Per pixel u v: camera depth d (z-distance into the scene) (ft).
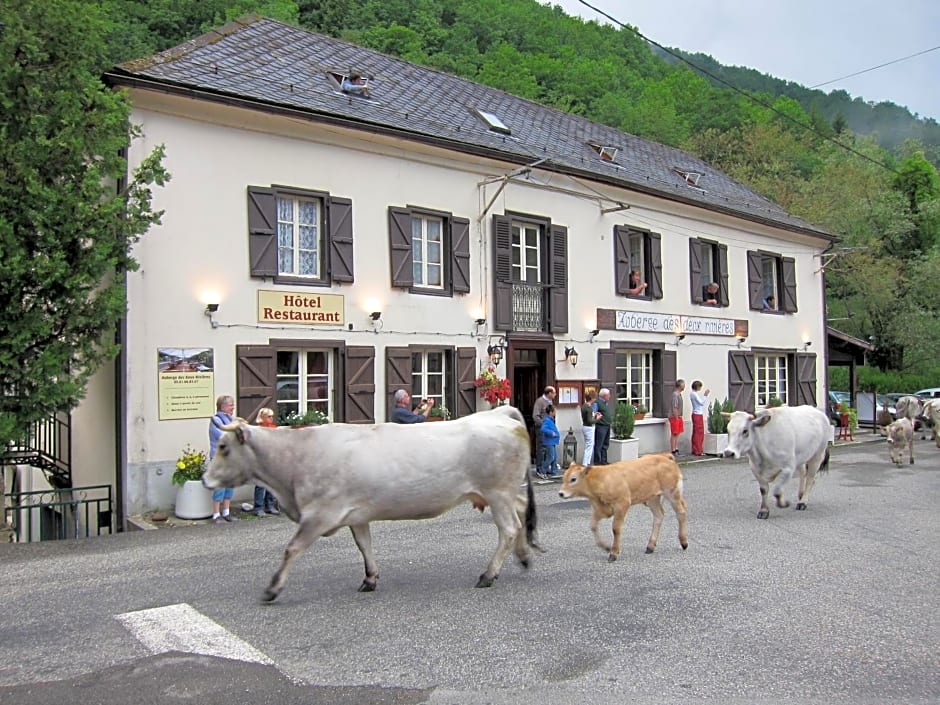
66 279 29.12
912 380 126.72
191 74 38.86
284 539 29.66
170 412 35.94
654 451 61.62
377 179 44.34
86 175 29.35
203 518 34.24
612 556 25.61
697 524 32.45
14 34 28.99
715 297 69.00
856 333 128.47
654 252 62.75
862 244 128.67
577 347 55.83
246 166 39.06
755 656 16.70
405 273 45.03
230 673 15.87
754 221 72.18
